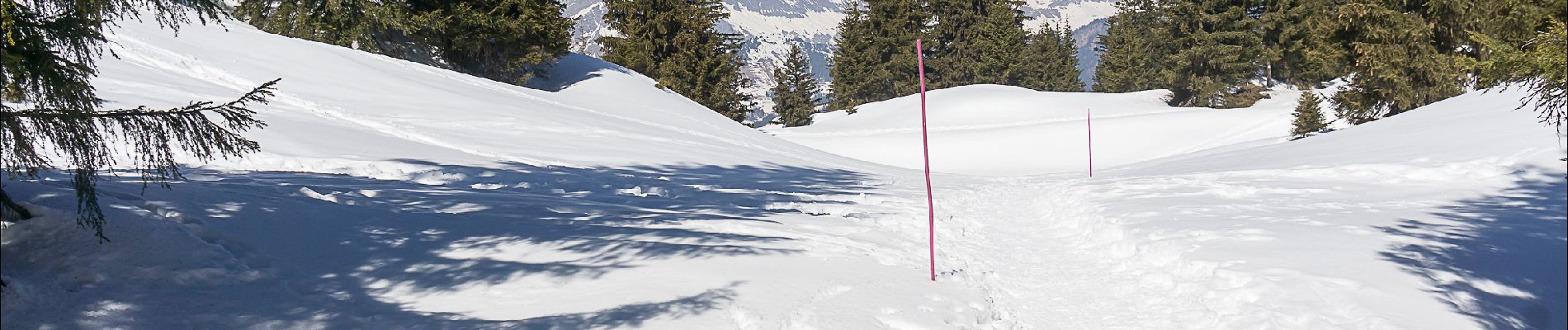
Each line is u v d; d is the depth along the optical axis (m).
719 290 6.81
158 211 7.45
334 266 6.89
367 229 8.27
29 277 5.52
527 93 36.25
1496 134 19.88
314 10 42.84
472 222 9.17
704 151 26.00
